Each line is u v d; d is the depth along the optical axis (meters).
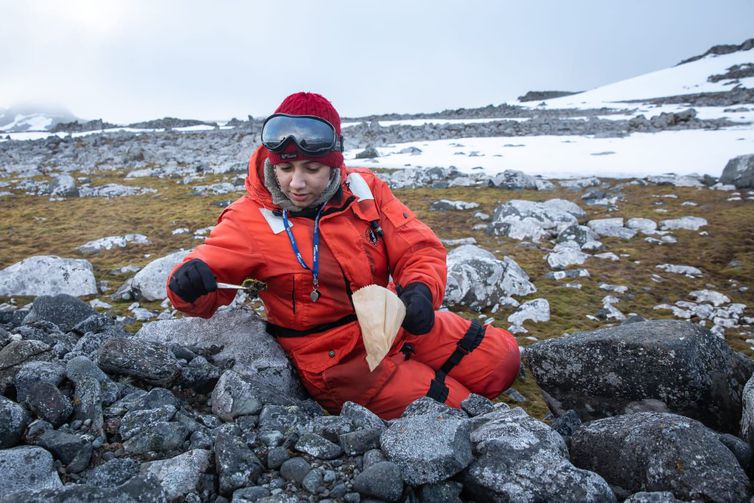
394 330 2.66
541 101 66.44
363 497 2.14
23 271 5.62
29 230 8.37
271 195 3.04
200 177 13.16
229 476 2.17
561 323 5.03
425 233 3.21
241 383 2.79
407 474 2.15
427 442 2.20
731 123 22.22
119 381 2.89
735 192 9.55
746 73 62.19
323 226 2.98
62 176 11.59
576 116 38.19
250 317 3.58
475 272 5.45
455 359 3.34
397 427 2.31
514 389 3.98
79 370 2.71
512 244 7.31
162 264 5.64
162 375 2.89
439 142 20.06
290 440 2.45
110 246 7.37
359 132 24.53
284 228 2.97
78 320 3.92
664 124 23.17
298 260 2.96
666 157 13.88
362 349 3.09
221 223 3.07
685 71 69.50
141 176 13.86
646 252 6.88
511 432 2.28
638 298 5.56
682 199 9.31
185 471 2.19
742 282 5.93
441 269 3.12
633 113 38.50
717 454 2.15
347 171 3.29
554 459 2.15
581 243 7.12
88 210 9.77
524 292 5.66
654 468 2.16
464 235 7.72
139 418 2.50
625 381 2.88
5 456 2.07
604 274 6.20
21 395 2.60
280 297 3.11
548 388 3.16
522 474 2.12
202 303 2.89
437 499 2.13
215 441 2.32
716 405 2.73
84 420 2.51
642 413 2.45
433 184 11.11
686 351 2.74
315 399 3.27
